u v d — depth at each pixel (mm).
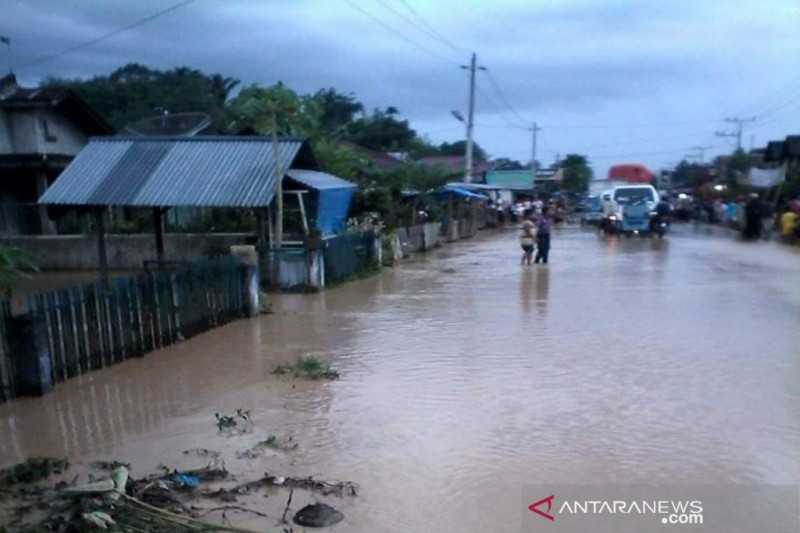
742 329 10766
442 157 56375
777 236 28562
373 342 10180
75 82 48094
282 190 16109
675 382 7980
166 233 20172
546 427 6566
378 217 22797
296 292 15016
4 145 22688
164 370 8750
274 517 4828
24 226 21391
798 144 34656
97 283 8836
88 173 16531
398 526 4719
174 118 26172
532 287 15562
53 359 7980
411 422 6738
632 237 29781
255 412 7117
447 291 15141
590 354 9297
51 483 5473
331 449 6094
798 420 6711
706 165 68875
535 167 63594
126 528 4598
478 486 5336
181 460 5922
